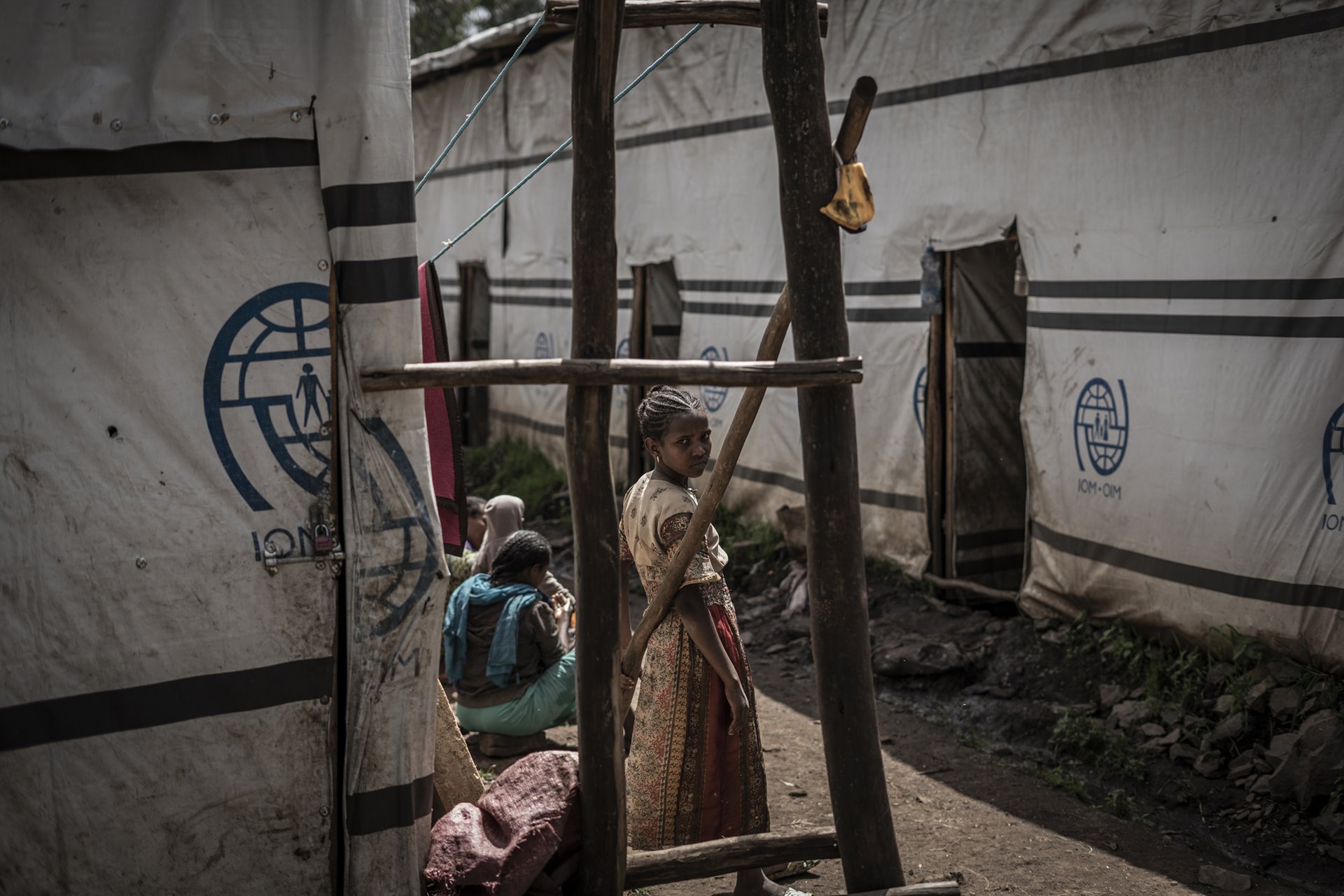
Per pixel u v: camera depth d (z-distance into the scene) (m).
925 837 3.79
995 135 5.69
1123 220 5.05
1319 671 4.37
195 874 2.40
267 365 2.39
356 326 2.44
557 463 9.97
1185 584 4.84
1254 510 4.54
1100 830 3.89
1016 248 6.42
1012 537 6.48
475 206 11.10
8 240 2.20
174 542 2.34
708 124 7.68
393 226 2.45
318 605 2.45
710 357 7.83
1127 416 5.09
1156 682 4.78
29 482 2.24
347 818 2.47
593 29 2.41
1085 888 3.44
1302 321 4.36
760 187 7.22
